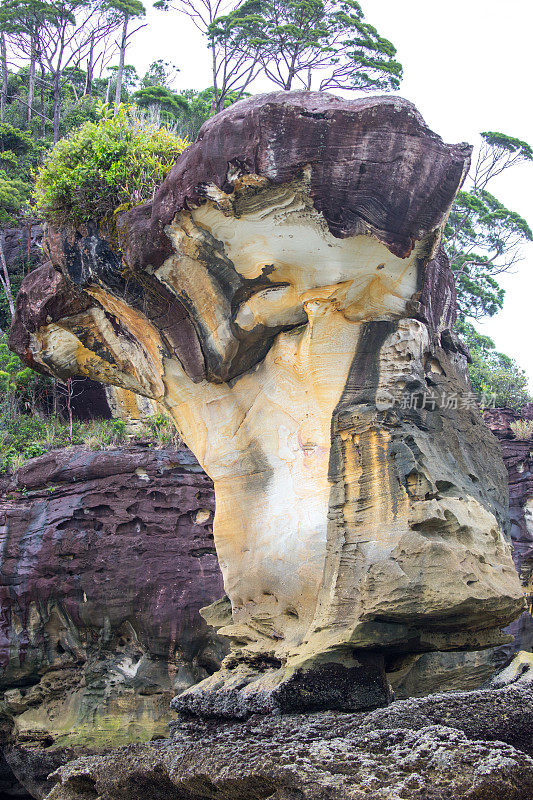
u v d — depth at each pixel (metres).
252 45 31.33
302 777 7.84
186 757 9.30
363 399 10.35
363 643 9.55
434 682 13.66
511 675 11.39
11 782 18.23
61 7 38.25
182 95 38.75
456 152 9.55
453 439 10.74
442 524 9.72
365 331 10.38
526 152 32.28
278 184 9.36
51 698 18.11
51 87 40.06
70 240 11.91
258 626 10.95
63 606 18.28
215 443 11.76
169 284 10.98
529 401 26.28
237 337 10.99
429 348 10.75
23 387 26.27
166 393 12.33
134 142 12.10
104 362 13.40
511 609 10.04
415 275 9.99
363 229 9.39
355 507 10.16
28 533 18.78
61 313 12.82
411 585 9.33
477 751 7.68
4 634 18.19
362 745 8.36
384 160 9.20
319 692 9.60
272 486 11.11
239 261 10.33
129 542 18.52
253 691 9.96
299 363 10.77
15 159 33.69
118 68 40.97
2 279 29.69
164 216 10.30
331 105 9.27
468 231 32.41
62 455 19.62
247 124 9.34
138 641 18.16
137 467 19.22
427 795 7.19
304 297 10.23
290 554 10.62
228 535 11.55
